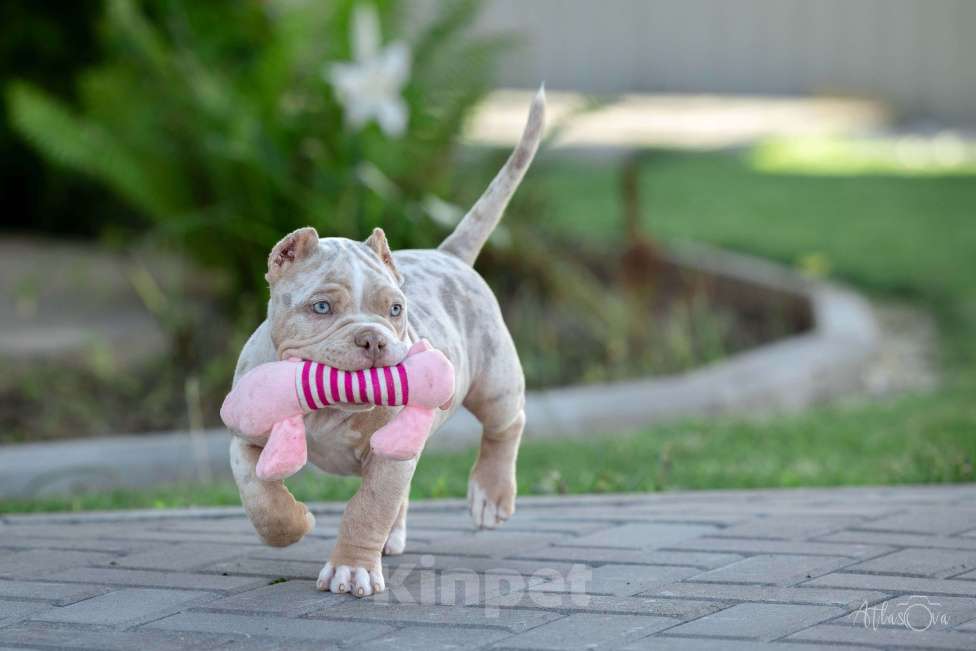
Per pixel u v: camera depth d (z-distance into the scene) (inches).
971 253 488.1
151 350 356.8
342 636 141.5
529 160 184.2
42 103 358.0
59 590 161.0
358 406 147.0
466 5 368.8
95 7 485.7
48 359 346.0
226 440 259.0
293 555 177.5
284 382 144.3
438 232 350.9
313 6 357.1
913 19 938.7
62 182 512.4
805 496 212.7
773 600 152.3
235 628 144.9
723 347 374.9
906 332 399.5
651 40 981.2
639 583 160.9
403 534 178.4
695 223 547.8
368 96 317.4
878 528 185.6
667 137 787.4
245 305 361.4
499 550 179.2
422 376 145.4
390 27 364.2
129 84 375.6
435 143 356.8
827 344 348.2
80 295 422.3
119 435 289.7
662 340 368.2
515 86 969.5
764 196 623.2
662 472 227.6
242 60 391.5
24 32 485.7
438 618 147.4
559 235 403.5
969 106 930.7
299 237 148.4
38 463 241.1
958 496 209.3
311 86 358.0
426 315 163.2
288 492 159.2
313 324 146.1
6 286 431.8
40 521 201.3
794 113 893.8
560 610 149.9
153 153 365.1
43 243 517.0
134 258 449.4
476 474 179.6
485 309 173.3
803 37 963.3
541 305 383.2
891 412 296.4
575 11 978.1
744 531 185.9
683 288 438.9
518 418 178.5
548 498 211.0
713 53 979.3
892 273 457.1
